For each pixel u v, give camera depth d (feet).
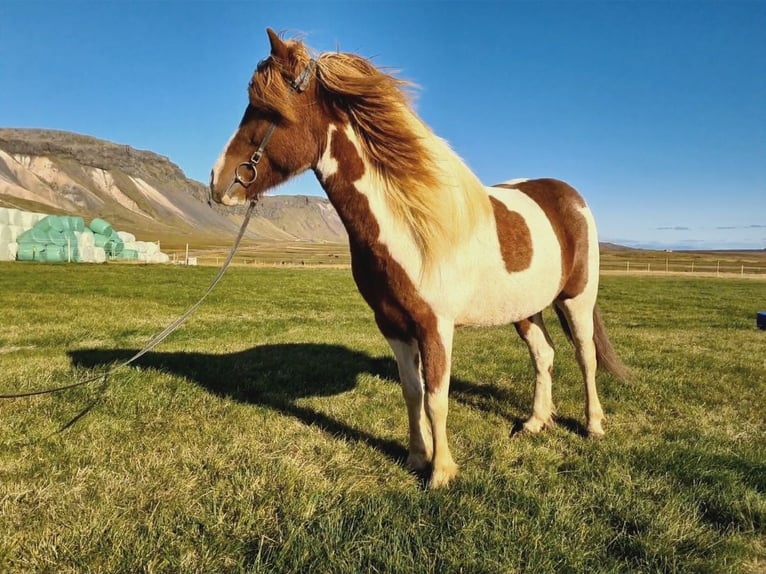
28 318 31.07
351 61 9.04
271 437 12.00
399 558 7.13
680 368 19.43
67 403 13.87
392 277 8.98
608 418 13.89
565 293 12.21
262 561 7.30
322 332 29.19
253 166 8.82
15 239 110.73
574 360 21.09
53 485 9.46
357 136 8.98
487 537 7.74
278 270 113.19
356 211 9.02
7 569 7.13
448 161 9.33
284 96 8.58
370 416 13.67
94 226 130.11
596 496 9.18
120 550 7.48
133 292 50.34
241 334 27.71
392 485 9.73
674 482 9.68
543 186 12.40
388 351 22.91
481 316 10.30
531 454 11.16
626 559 7.40
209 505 8.71
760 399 15.56
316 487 9.38
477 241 9.55
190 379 16.71
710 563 7.30
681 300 57.16
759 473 9.86
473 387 17.01
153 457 10.71
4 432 11.75
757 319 33.65
